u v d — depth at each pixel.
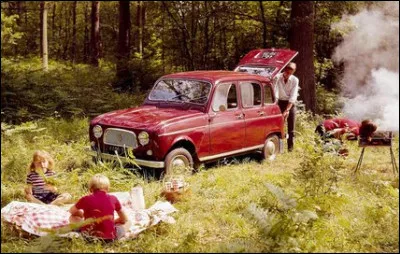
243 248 5.20
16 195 7.41
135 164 8.04
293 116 11.15
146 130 8.23
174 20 22.16
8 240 5.77
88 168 8.96
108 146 8.68
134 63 20.17
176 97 9.46
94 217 5.68
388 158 10.82
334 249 5.67
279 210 6.16
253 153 10.62
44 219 5.93
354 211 7.05
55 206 6.46
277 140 10.63
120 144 8.52
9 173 8.29
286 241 5.44
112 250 5.58
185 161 8.66
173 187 7.41
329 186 7.19
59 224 5.95
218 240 6.04
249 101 9.92
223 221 6.60
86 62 37.75
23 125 11.39
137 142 8.33
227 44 22.12
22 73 16.62
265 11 21.11
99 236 5.68
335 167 7.72
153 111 9.09
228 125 9.35
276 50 11.89
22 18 40.00
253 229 6.26
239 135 9.61
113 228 5.79
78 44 46.84
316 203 6.75
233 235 6.16
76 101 14.83
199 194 7.70
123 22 21.28
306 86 15.80
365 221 6.59
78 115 13.85
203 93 9.23
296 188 7.45
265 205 6.62
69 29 47.38
